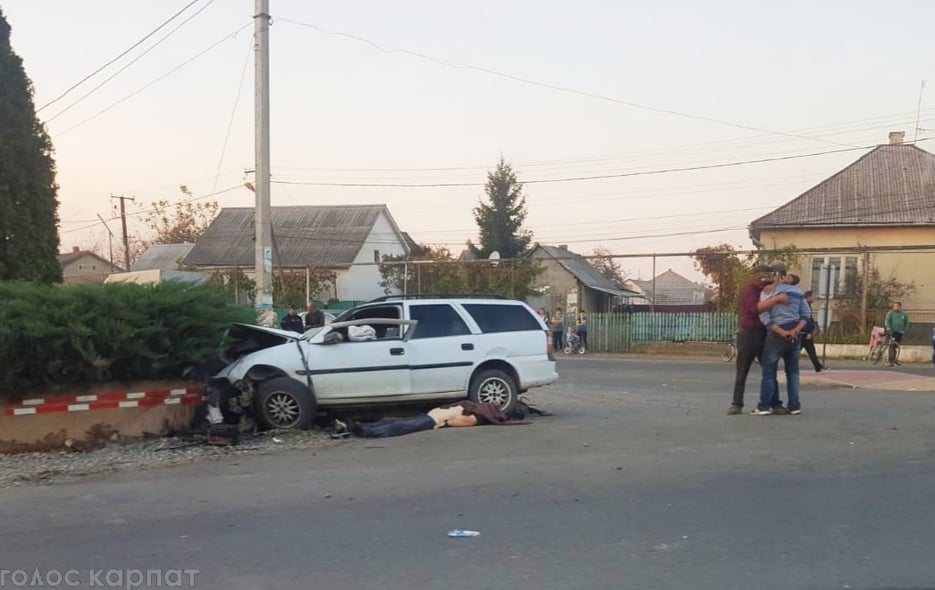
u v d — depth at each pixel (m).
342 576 5.05
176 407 10.33
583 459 8.33
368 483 7.50
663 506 6.50
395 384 11.10
